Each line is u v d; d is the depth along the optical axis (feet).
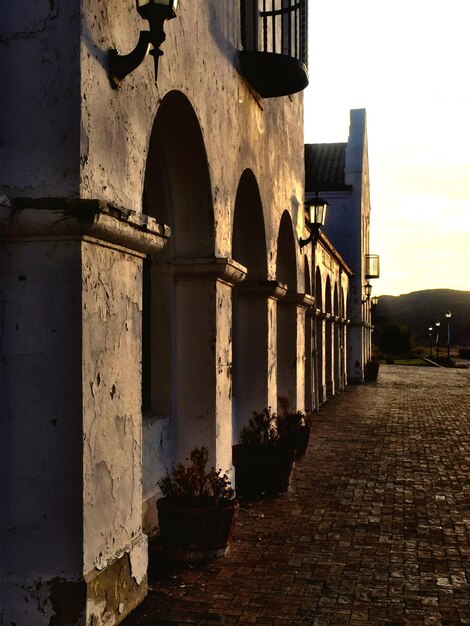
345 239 113.09
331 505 29.25
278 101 37.91
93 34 14.83
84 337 14.60
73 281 14.44
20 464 14.69
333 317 82.28
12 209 14.05
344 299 101.09
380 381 120.88
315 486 33.04
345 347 102.68
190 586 19.12
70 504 14.56
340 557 22.20
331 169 118.62
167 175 24.66
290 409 46.29
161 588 18.88
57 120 14.32
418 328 565.12
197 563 21.07
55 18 14.30
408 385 111.04
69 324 14.47
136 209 17.24
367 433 52.65
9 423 14.70
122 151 16.37
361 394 91.25
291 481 34.06
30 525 14.67
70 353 14.51
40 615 14.58
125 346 16.72
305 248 53.01
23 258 14.57
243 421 35.99
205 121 23.63
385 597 18.81
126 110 16.60
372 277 125.90
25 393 14.64
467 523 26.76
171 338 25.13
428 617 17.52
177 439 25.50
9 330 14.66
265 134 34.37
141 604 17.69
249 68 28.71
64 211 13.99
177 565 20.83
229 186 27.20
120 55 15.62
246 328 36.04
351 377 115.03
